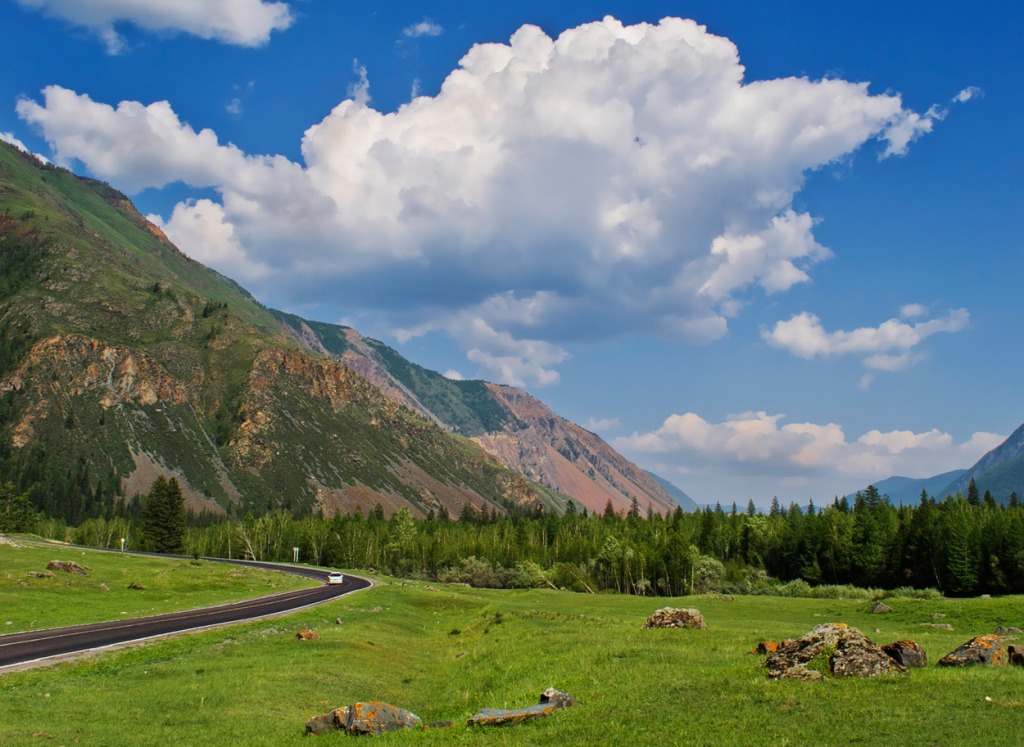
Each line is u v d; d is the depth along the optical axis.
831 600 90.88
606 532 183.12
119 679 30.19
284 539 189.50
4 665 32.31
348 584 101.69
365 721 23.05
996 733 17.73
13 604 55.62
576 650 37.16
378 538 184.75
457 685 35.75
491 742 20.30
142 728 23.25
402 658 43.81
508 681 33.09
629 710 22.78
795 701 21.86
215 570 100.50
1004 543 116.19
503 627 53.84
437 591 96.25
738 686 24.59
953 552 120.31
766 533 168.75
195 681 30.28
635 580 139.12
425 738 21.36
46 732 21.67
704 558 140.50
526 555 160.38
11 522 189.88
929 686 22.55
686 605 83.00
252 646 40.75
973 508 160.38
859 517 149.12
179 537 172.00
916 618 60.38
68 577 71.88
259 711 26.41
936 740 17.53
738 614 71.44
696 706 22.55
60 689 27.52
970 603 64.44
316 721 23.52
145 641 40.88
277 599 74.62
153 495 171.38
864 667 25.05
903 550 135.50
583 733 20.59
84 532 192.00
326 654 39.53
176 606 63.91
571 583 143.38
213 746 21.61
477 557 161.12
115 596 68.69
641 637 40.50
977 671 24.77
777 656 26.88
